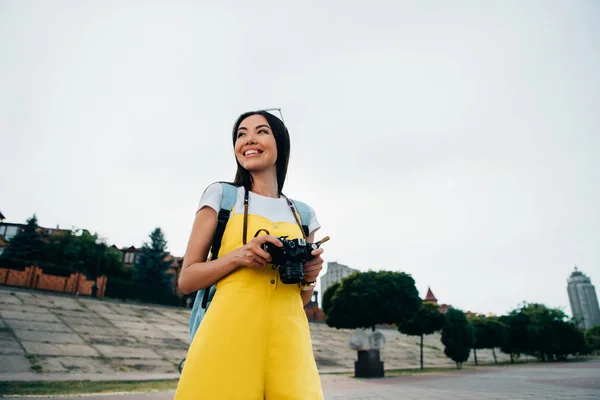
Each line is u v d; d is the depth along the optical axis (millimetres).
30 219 37312
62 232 38531
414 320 19828
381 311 16938
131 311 23375
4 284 26000
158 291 34781
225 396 1015
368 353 12484
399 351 29234
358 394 7512
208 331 1104
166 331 19156
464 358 21000
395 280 18000
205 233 1313
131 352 13375
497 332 30688
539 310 35375
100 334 15398
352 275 18484
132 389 6949
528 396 7148
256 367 1075
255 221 1333
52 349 11625
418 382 10508
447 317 21859
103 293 30906
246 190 1431
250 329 1107
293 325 1189
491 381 10867
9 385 6523
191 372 1050
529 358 42719
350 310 17375
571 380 11172
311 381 1135
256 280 1185
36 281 27594
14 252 35250
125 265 44906
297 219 1514
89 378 8680
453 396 7184
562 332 34812
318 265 1321
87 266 38094
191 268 1229
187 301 35812
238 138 1608
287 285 1244
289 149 1692
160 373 10992
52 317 16859
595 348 62156
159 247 42031
